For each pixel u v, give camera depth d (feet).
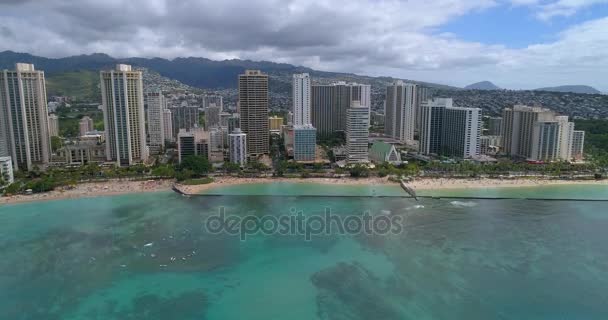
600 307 529.86
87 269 622.95
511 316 510.99
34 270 618.44
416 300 543.39
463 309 524.11
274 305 533.55
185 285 581.12
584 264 641.81
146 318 507.30
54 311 521.24
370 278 599.16
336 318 505.66
